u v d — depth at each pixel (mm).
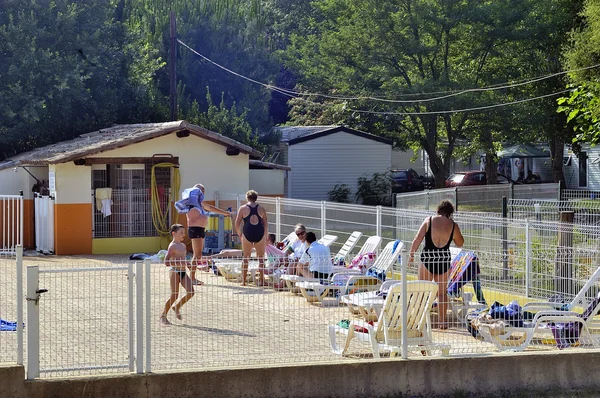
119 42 33969
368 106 39500
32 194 24172
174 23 31219
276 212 20703
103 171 23719
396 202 17734
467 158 48750
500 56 38719
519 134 38000
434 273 10703
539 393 8812
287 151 39250
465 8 37156
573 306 10844
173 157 23484
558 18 37406
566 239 12758
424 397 8586
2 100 28812
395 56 38281
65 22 30734
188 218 17312
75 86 30000
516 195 22984
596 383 9039
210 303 11805
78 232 22406
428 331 9375
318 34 57219
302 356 9078
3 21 29844
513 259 13219
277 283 13273
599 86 22797
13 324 10922
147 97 33875
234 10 42500
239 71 40594
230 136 33594
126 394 7832
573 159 52500
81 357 9078
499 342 10023
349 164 39875
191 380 8008
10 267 18359
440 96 37125
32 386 7602
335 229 18109
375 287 13875
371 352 9453
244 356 9008
